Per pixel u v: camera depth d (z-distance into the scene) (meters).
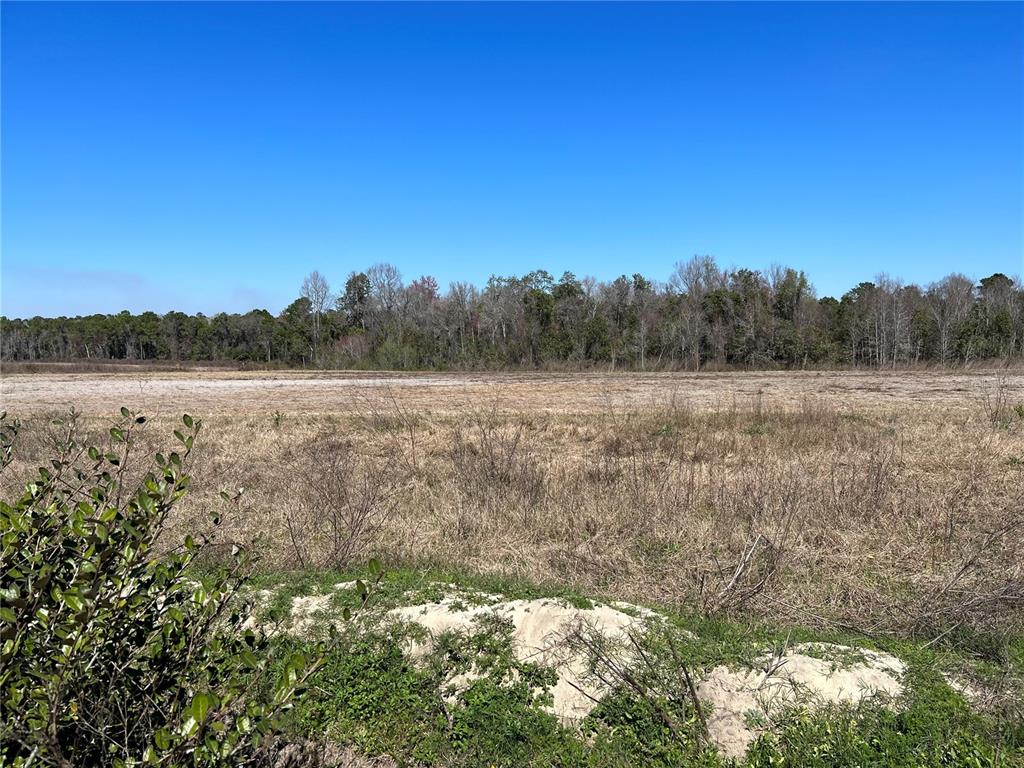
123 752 2.88
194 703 2.52
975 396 23.88
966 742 3.67
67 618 2.67
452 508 8.05
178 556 3.24
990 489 8.72
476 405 23.16
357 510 7.75
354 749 4.20
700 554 6.73
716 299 55.72
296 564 6.61
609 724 4.17
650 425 15.42
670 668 4.39
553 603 5.24
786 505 7.62
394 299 72.12
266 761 3.85
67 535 2.92
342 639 4.88
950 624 5.01
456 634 4.98
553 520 7.70
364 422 16.95
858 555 6.56
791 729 3.83
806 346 51.06
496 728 4.21
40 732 2.45
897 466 10.25
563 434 15.12
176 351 77.81
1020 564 6.13
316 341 71.44
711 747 3.86
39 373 53.97
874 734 3.73
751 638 4.82
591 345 57.22
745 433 14.09
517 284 68.94
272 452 13.06
